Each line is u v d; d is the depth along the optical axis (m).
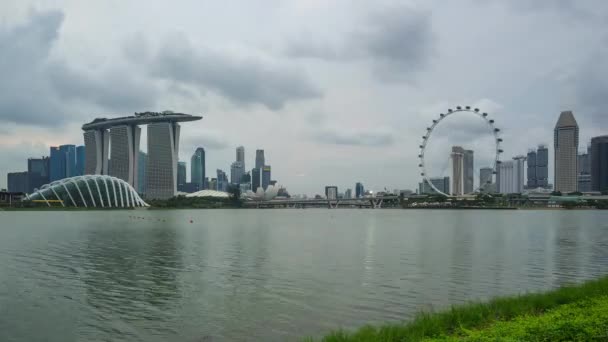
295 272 43.50
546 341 15.19
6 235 87.25
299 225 135.62
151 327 26.14
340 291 34.97
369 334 19.34
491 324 19.53
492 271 44.66
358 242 77.12
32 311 29.41
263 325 26.31
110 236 86.12
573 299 22.95
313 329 25.58
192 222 145.88
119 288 36.12
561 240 81.44
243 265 48.06
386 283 38.03
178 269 45.25
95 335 24.94
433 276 41.69
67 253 58.47
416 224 142.50
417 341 17.02
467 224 141.12
